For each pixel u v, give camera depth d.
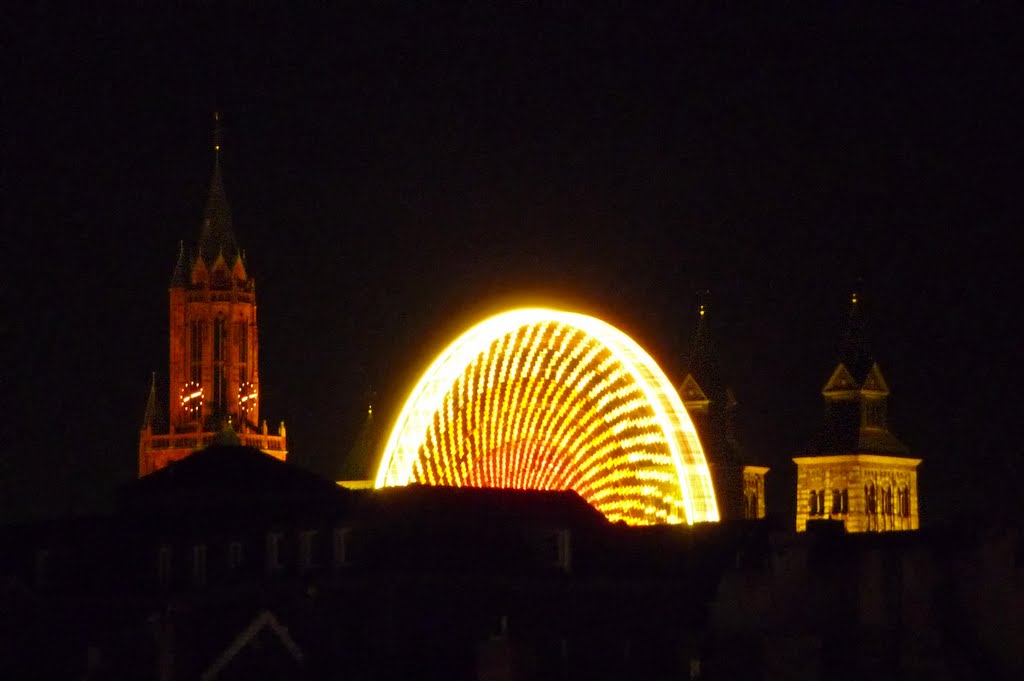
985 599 174.88
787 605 185.88
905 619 176.75
